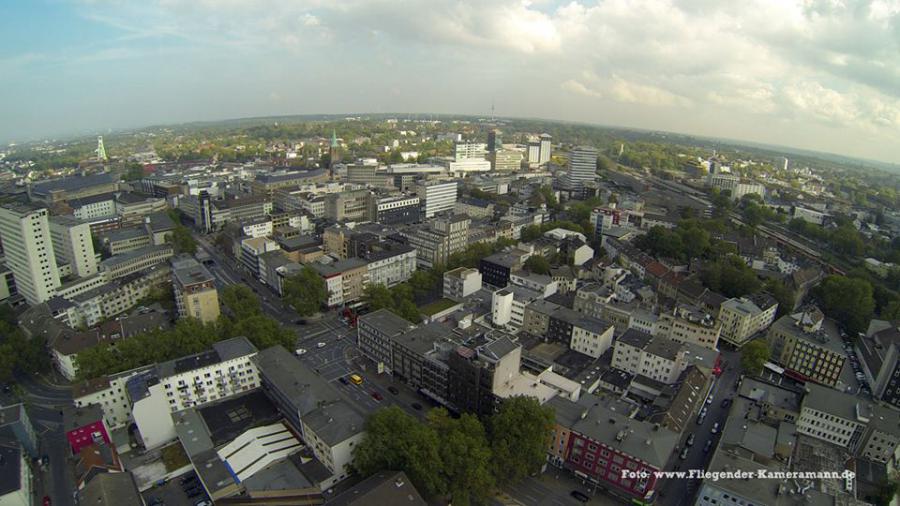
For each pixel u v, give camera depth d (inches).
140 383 7746.1
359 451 6466.5
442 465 6200.8
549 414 6875.0
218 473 6668.3
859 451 7824.8
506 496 6732.3
